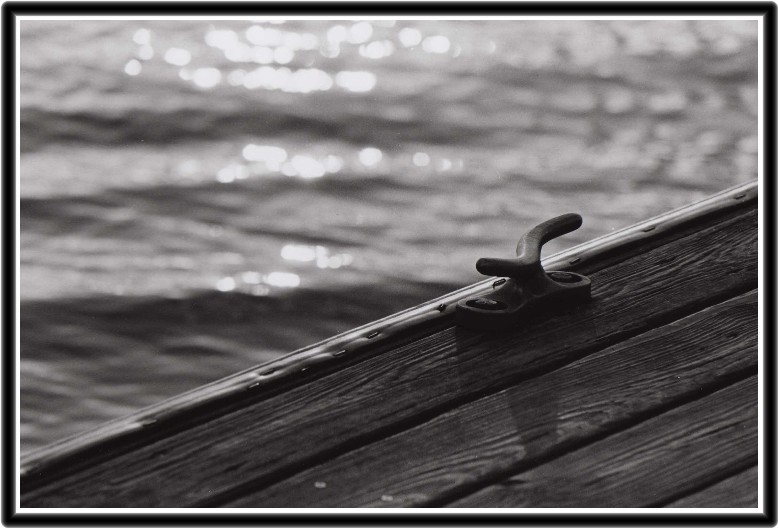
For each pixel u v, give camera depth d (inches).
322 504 54.8
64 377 228.4
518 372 65.4
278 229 296.2
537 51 474.9
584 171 337.7
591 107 402.3
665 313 71.5
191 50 475.2
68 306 253.6
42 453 58.1
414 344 68.5
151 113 391.5
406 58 465.7
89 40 486.3
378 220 302.0
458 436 59.9
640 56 466.9
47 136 367.9
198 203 314.7
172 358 236.4
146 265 275.6
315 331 246.4
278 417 61.5
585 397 63.0
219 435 60.0
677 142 366.3
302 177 333.4
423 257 277.4
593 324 70.4
